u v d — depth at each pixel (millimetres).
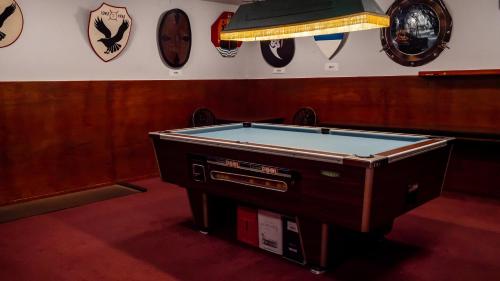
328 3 3100
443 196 4695
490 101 4516
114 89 5270
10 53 4398
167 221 3979
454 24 4684
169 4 5762
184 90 6043
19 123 4504
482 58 4547
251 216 3340
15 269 2979
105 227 3820
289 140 3469
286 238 3102
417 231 3654
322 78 5902
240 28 3594
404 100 5156
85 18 4941
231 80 6660
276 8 3404
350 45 5582
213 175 3318
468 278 2787
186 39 5996
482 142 4230
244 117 6289
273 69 6508
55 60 4742
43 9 4586
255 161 2986
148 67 5629
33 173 4652
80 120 4988
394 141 3359
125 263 3070
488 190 4664
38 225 3875
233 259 3131
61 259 3145
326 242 2842
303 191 2734
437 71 4711
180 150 3561
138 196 4812
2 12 4285
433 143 2926
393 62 5211
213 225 3711
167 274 2891
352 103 5645
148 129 5676
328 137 3633
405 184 2699
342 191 2518
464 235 3555
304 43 6066
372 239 3365
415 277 2811
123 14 5254
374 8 2969
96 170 5191
